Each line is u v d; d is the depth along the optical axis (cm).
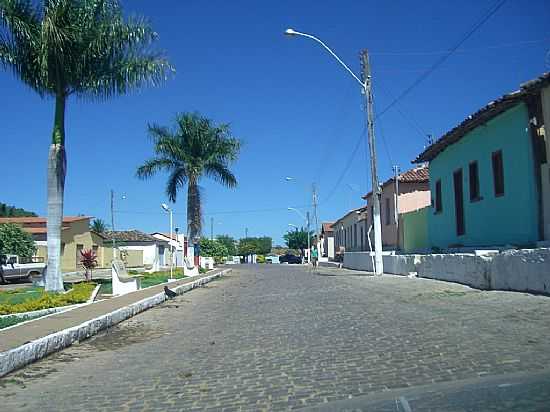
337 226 7319
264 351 955
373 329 1096
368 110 2892
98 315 1355
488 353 799
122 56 2112
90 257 2897
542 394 545
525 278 1405
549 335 896
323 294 1953
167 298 2114
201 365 877
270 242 14312
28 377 850
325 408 594
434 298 1531
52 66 2030
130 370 877
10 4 1956
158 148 3869
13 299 1795
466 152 2420
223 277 3747
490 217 2164
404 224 3538
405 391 630
